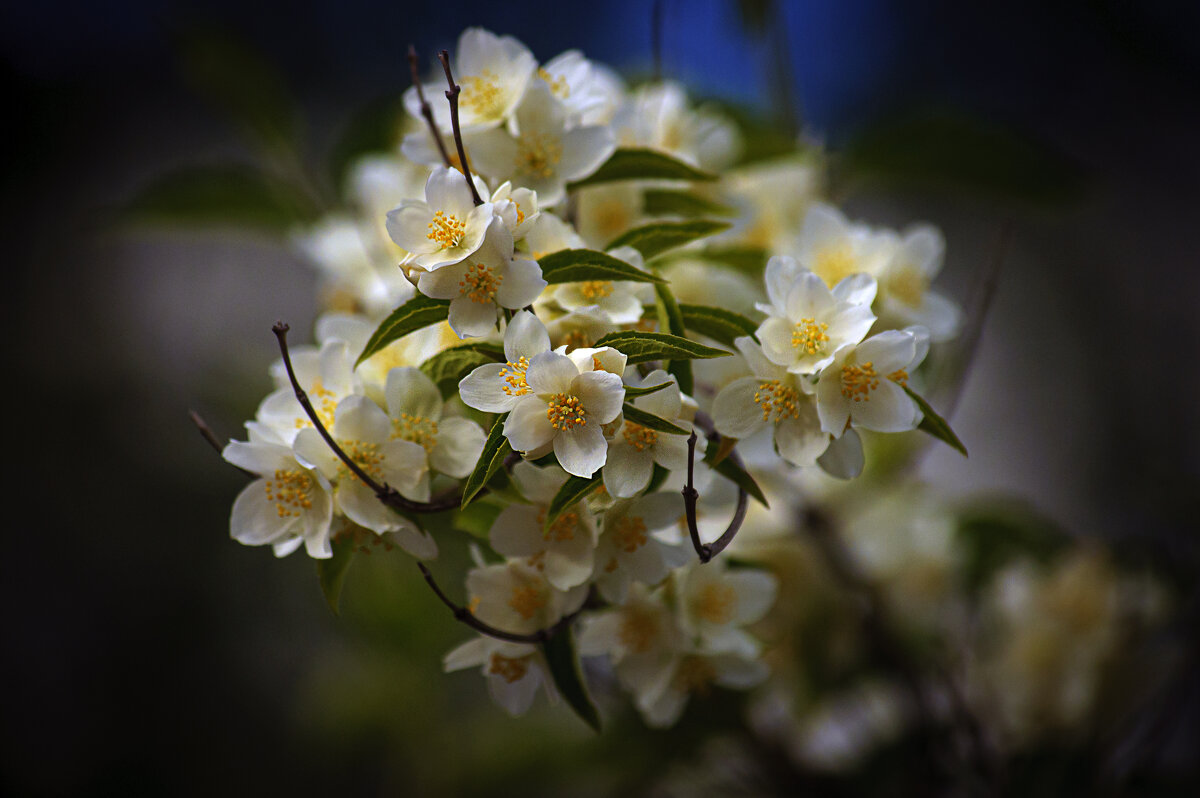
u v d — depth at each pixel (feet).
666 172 2.59
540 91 2.57
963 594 3.16
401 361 2.56
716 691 3.03
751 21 3.02
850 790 3.07
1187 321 5.28
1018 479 5.15
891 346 2.47
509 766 3.16
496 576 2.55
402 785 3.78
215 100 3.18
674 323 2.48
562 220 2.60
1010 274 5.46
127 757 5.35
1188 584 3.14
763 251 2.74
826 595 3.06
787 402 2.49
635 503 2.50
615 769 3.06
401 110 3.00
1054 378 5.32
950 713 3.08
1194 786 3.06
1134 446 5.13
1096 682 3.11
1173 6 5.32
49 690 5.49
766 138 2.92
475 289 2.43
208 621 5.50
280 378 2.55
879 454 3.03
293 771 5.14
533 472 2.49
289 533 2.51
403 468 2.49
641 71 2.97
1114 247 5.43
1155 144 5.46
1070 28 5.48
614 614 2.66
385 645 3.43
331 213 3.06
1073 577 3.14
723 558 2.74
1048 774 3.02
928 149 2.99
